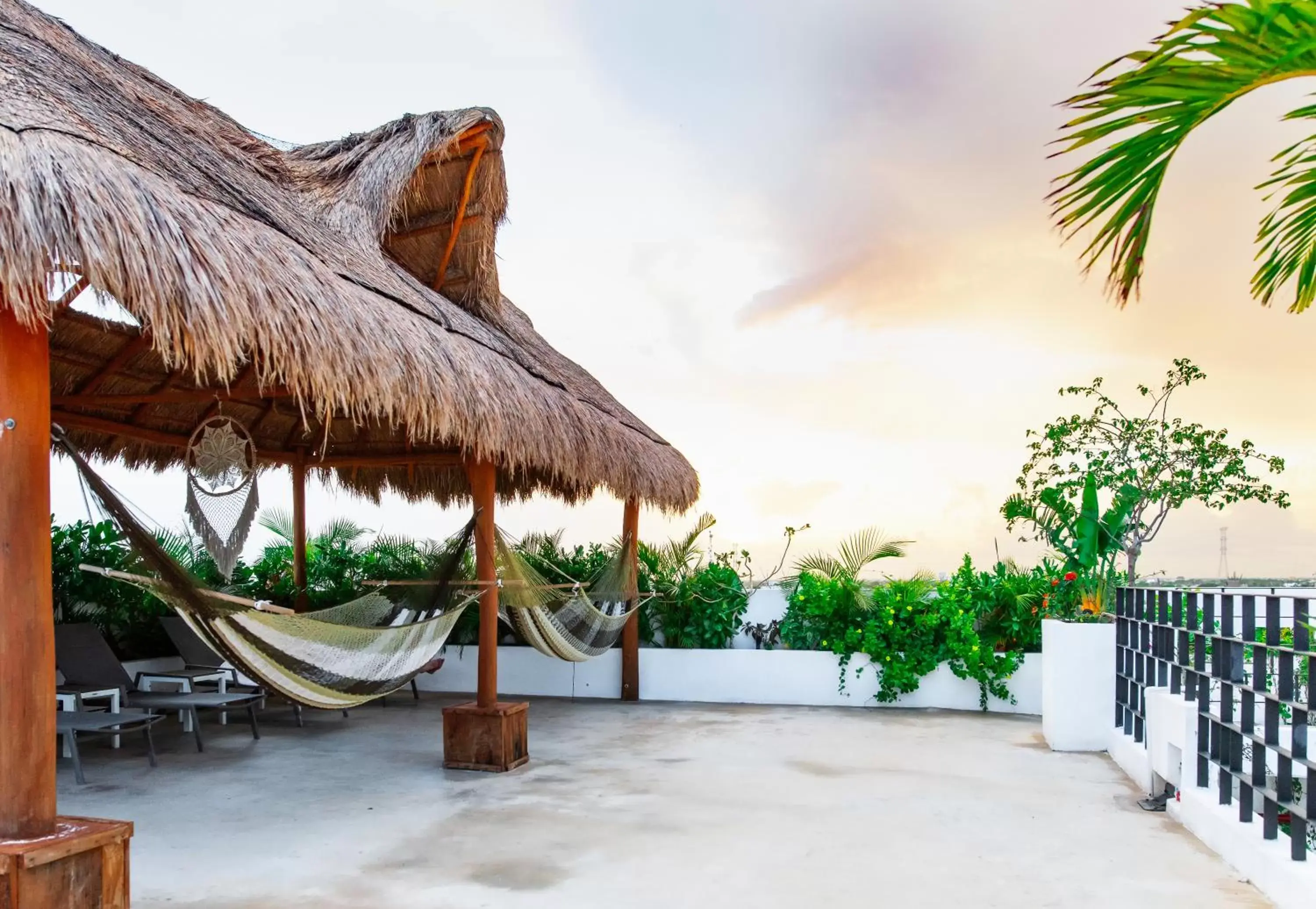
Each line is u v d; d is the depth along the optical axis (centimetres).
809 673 928
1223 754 458
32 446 302
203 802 548
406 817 516
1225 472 1012
